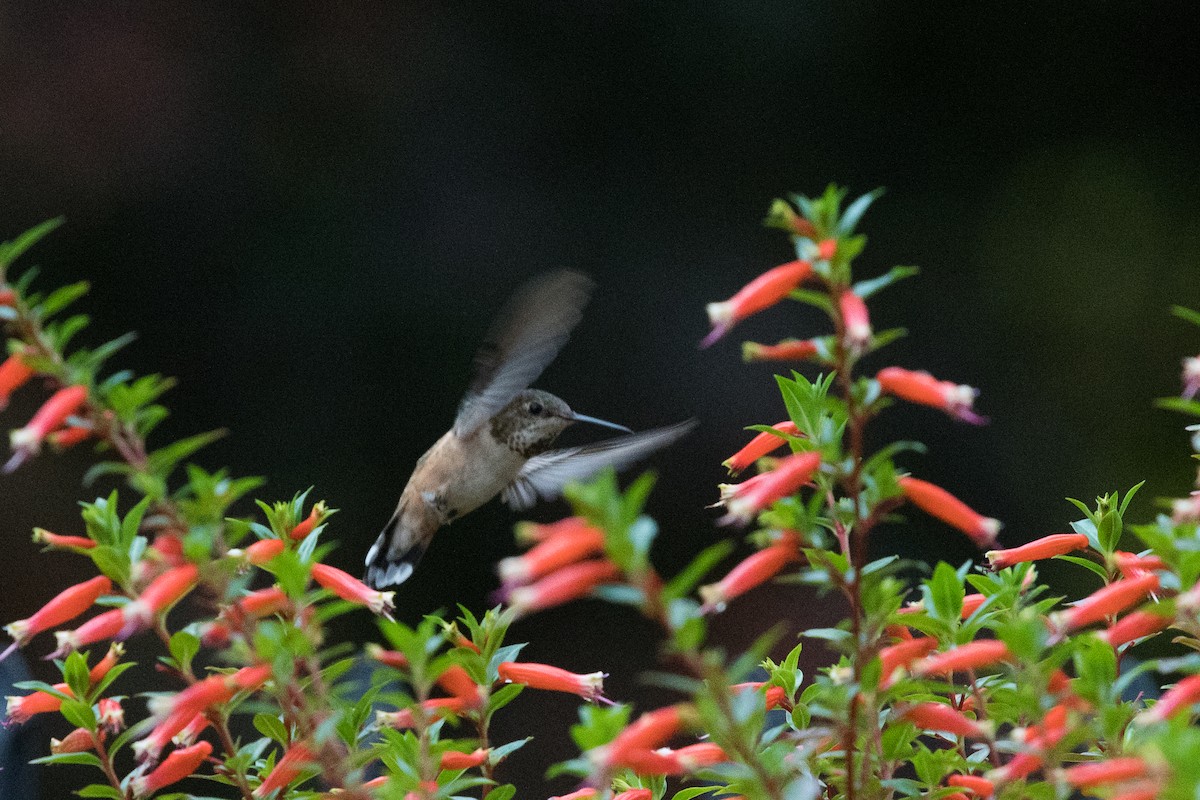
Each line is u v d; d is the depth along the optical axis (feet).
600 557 11.89
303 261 60.90
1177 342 57.98
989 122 65.00
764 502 10.16
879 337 9.80
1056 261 61.05
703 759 10.50
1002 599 12.39
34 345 10.42
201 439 10.56
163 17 59.98
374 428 59.72
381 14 62.75
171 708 10.56
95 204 59.57
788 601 50.03
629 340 62.23
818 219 10.18
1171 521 10.82
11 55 58.23
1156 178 62.18
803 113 65.87
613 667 53.06
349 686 11.78
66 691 12.38
